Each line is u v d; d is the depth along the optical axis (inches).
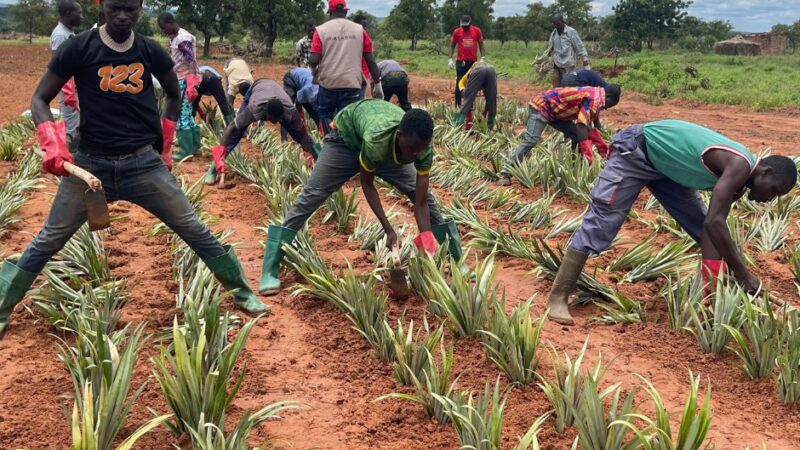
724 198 171.0
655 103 731.4
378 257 220.7
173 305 193.8
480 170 364.8
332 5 343.9
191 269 211.8
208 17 1556.3
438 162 386.0
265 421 143.3
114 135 163.8
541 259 223.3
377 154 178.1
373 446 136.5
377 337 172.1
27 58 1339.8
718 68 1333.7
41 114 155.1
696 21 2613.2
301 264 211.6
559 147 381.1
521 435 138.3
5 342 172.9
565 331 188.1
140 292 203.3
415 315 190.9
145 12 2348.7
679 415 148.1
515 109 552.4
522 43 3289.9
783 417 148.8
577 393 141.4
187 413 131.3
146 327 179.9
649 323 191.2
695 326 180.7
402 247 221.8
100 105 160.9
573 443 126.0
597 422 125.1
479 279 182.5
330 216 272.7
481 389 155.9
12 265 170.6
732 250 175.8
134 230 262.5
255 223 280.4
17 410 143.3
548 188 328.8
